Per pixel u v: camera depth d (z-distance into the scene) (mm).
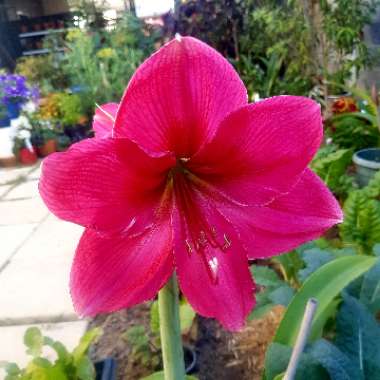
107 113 235
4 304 825
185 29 1800
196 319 689
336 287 430
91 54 2137
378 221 672
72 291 220
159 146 215
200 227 233
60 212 204
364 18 1414
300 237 251
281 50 1452
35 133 1839
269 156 224
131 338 628
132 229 222
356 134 1171
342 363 370
